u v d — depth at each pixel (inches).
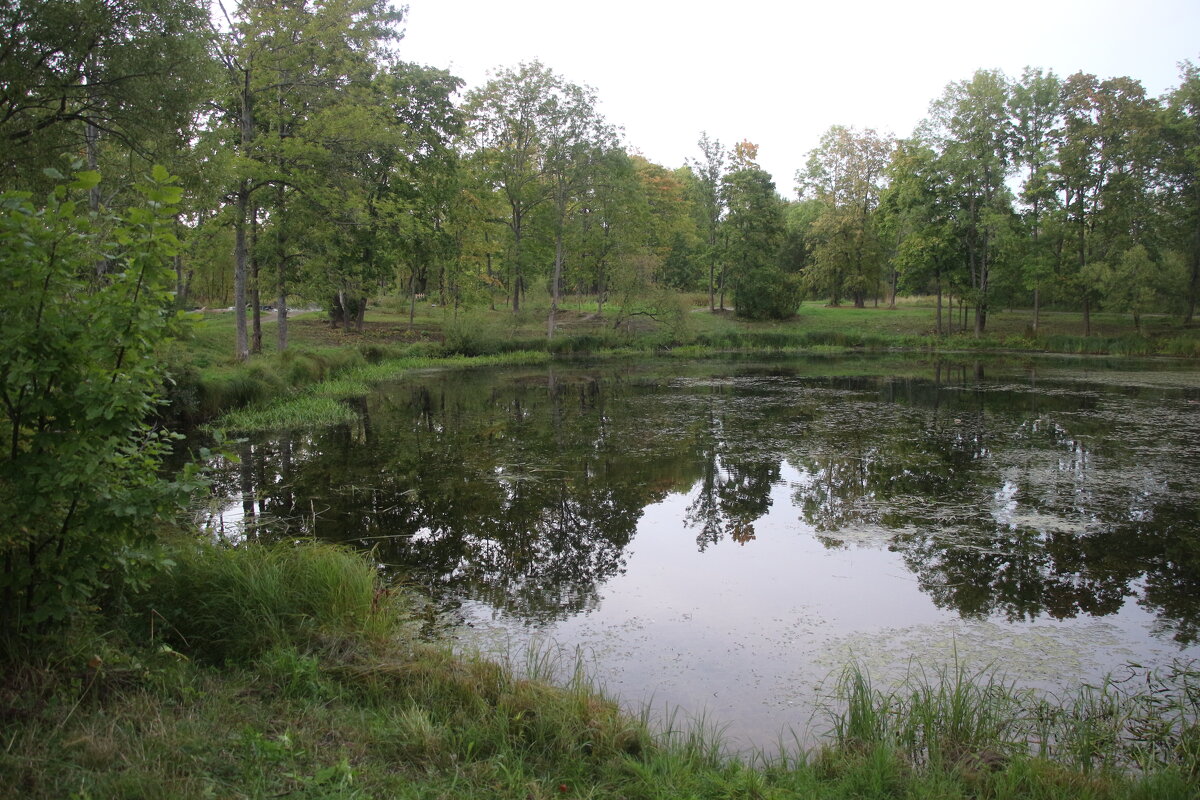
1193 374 1115.9
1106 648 246.5
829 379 1100.5
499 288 1627.7
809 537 365.4
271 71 868.6
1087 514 396.2
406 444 585.0
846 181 1889.8
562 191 1560.0
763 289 1891.0
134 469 172.4
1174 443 582.2
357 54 970.7
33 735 134.0
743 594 293.7
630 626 262.2
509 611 273.7
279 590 222.5
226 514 387.2
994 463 518.3
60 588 158.2
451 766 151.5
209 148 611.8
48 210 151.6
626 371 1249.4
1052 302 1813.5
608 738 170.1
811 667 232.8
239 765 138.2
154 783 126.2
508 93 1485.0
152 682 164.4
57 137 512.4
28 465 147.8
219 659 194.9
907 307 2161.7
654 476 486.6
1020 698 211.0
